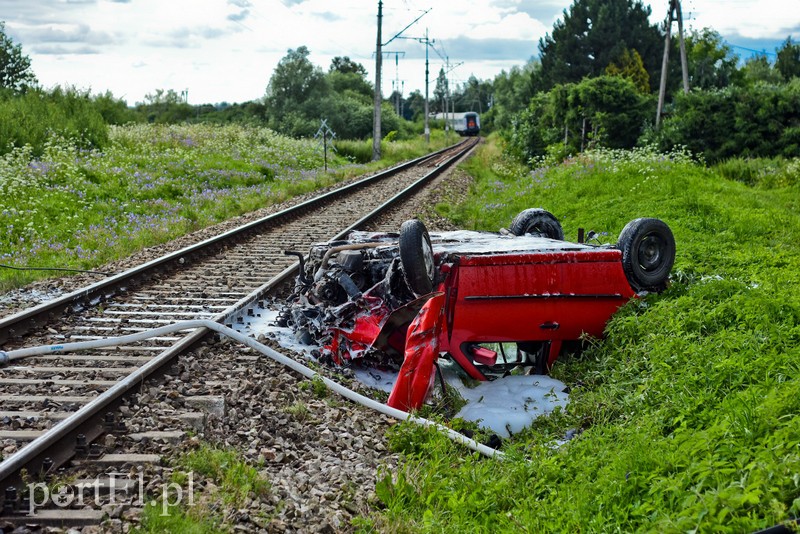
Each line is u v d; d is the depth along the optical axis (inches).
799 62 3590.1
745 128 1107.9
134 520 169.9
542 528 182.1
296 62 2947.8
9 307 386.6
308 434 238.1
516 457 226.7
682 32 1227.2
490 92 7406.5
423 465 223.8
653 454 196.2
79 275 470.9
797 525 141.2
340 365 310.3
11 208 623.2
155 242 600.1
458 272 299.4
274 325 357.1
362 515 193.0
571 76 2476.6
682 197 676.1
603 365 301.9
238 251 540.1
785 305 301.7
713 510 154.4
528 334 314.8
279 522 177.3
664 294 352.8
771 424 192.4
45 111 1088.8
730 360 250.4
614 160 954.1
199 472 197.8
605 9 2391.7
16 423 222.4
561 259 314.8
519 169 1359.5
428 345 274.1
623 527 173.8
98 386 257.0
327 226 653.3
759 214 625.3
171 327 296.8
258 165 1154.0
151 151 1093.8
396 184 1080.2
